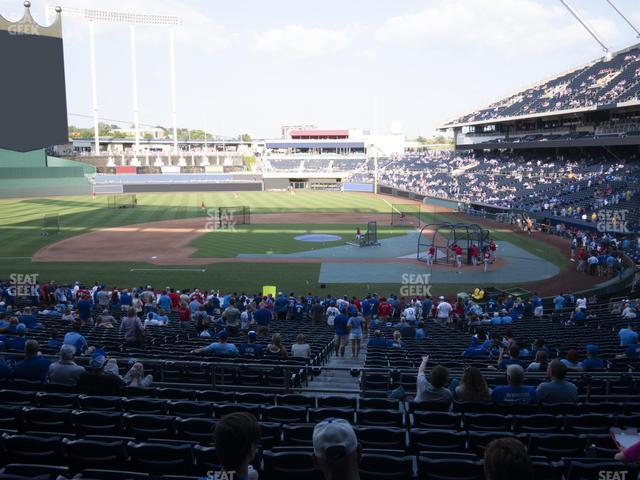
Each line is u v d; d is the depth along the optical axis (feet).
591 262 118.73
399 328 66.39
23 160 288.71
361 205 256.93
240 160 400.88
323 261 134.72
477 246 137.49
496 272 123.34
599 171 199.72
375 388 41.81
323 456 10.88
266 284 113.80
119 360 39.37
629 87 186.50
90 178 317.01
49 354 44.14
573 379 37.01
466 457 21.56
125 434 26.12
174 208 240.94
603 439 24.09
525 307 90.79
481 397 28.71
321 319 80.53
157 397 33.04
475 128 307.37
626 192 168.25
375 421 28.50
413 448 24.94
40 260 134.51
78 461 22.15
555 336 61.57
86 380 32.32
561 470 19.99
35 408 26.63
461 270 125.59
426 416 26.94
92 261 133.59
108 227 186.70
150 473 21.91
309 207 248.32
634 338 55.06
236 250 147.54
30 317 62.44
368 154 395.75
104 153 371.97
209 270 124.98
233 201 274.77
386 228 186.50
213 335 65.98
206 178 342.03
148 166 353.31
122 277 118.62
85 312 72.90
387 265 130.62
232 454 11.71
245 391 39.70
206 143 436.76
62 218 206.80
